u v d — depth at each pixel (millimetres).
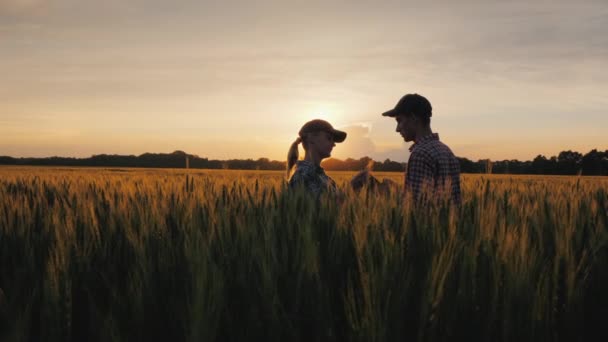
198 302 1256
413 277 1464
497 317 1437
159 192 3551
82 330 1544
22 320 1330
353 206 2326
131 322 1425
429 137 4301
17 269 1713
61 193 3928
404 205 2287
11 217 2471
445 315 1391
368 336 1283
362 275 1431
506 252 1675
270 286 1478
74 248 1895
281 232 1977
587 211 2574
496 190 3531
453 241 1673
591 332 1621
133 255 1936
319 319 1399
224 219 2154
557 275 1587
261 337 1387
